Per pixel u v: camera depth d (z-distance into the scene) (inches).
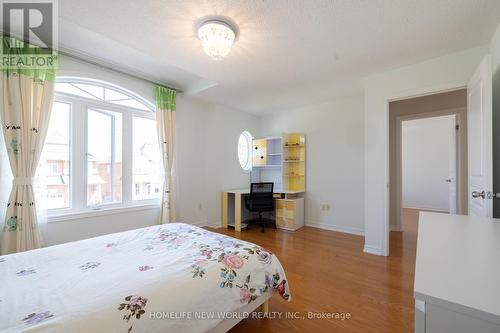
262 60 91.9
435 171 214.5
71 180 100.3
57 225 94.3
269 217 183.9
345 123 149.8
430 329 20.9
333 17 65.0
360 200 143.9
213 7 60.7
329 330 58.0
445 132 209.9
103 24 67.9
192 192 152.6
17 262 50.4
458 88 87.5
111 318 33.0
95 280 42.1
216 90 130.8
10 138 78.2
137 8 61.0
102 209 109.7
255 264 55.2
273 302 70.5
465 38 77.0
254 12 62.7
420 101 145.2
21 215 79.4
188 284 42.6
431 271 25.7
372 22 67.5
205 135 162.1
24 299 36.2
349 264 97.7
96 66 104.2
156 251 57.4
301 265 97.0
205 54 86.4
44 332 29.1
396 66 98.3
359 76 109.5
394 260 101.6
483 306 18.8
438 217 55.1
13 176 79.1
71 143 100.4
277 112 187.2
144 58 101.5
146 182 130.1
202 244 62.6
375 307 67.4
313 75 107.9
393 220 152.3
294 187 175.5
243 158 195.8
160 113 127.4
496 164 73.9
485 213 62.9
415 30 72.0
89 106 106.7
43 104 85.8
